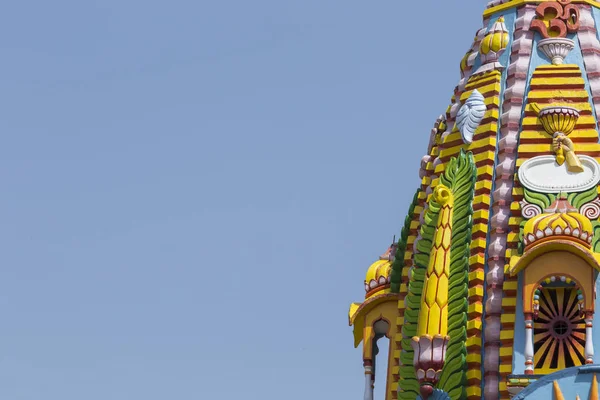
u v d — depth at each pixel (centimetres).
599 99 5847
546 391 5203
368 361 5994
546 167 5706
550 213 5600
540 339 5538
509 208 5700
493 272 5609
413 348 5541
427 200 5875
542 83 5862
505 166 5759
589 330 5441
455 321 5534
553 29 5981
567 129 5759
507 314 5544
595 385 5175
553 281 5525
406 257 5978
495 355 5519
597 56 5947
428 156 6131
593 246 5550
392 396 5847
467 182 5750
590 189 5647
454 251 5628
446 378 5491
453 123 5994
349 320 6047
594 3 6072
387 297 5988
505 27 6044
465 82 6062
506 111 5859
